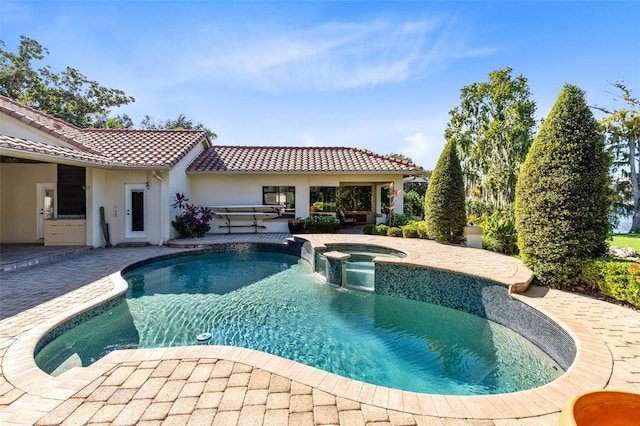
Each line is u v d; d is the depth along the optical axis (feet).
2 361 12.86
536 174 22.88
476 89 92.94
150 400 10.24
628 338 14.34
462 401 10.25
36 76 87.51
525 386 14.33
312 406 9.98
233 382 11.27
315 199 72.59
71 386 11.00
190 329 20.13
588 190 21.08
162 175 44.83
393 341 18.95
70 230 41.37
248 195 55.98
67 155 31.14
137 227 44.86
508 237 35.53
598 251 21.83
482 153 89.56
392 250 37.32
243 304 24.73
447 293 24.45
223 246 43.83
